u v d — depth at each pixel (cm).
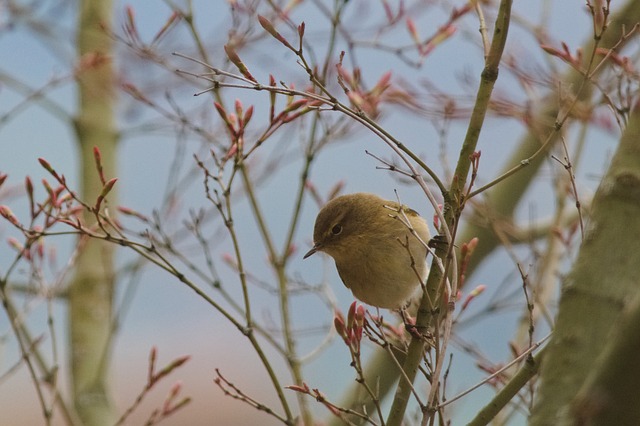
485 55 780
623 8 1097
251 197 1128
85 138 1386
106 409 1240
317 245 1148
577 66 907
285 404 869
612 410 455
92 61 1220
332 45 1053
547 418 632
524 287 796
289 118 884
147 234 910
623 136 670
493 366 998
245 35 1120
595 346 638
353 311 765
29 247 961
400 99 1088
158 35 1090
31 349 1016
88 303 1298
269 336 1035
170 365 965
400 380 777
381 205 1124
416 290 1131
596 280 648
